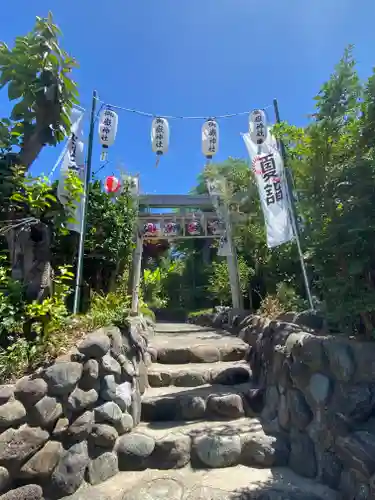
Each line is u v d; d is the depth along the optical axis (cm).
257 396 289
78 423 209
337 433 194
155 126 438
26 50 262
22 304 221
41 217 263
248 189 618
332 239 218
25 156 269
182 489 207
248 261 669
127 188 495
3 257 260
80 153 334
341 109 244
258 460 234
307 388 224
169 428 261
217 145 454
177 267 1354
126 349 278
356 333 226
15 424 178
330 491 198
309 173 254
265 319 383
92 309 312
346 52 245
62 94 276
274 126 288
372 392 194
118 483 215
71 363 211
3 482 169
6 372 191
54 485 191
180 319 1050
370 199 206
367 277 213
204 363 371
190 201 918
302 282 432
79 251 330
